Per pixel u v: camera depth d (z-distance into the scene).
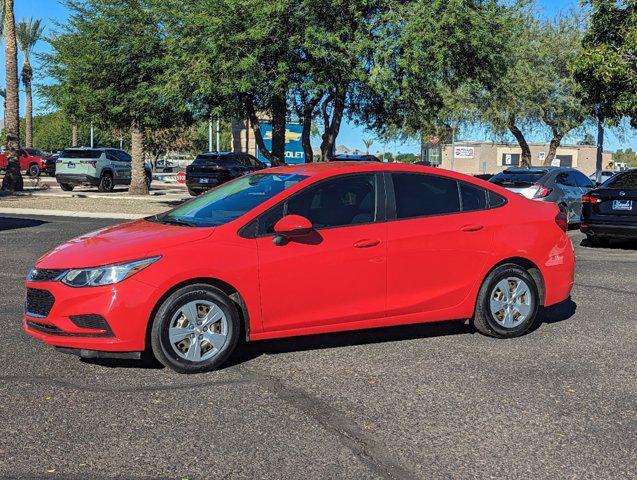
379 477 3.45
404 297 5.77
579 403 4.55
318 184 5.61
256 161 26.38
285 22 16.20
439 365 5.37
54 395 4.60
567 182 15.74
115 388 4.76
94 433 3.97
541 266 6.31
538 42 30.33
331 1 16.16
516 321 6.26
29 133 55.00
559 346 5.97
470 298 6.05
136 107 20.48
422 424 4.16
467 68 17.70
